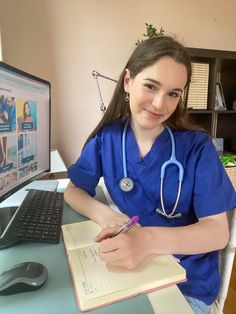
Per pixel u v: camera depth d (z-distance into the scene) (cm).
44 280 46
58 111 218
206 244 59
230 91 264
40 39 203
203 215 71
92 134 95
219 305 81
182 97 79
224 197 73
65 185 107
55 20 204
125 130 87
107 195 95
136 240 54
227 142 269
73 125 224
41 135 95
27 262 50
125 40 222
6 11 191
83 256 53
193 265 72
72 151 228
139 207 81
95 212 73
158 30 227
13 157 74
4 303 42
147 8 224
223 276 79
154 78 69
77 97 221
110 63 223
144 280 46
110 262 50
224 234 64
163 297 44
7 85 68
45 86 94
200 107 230
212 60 225
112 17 217
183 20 236
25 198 84
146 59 71
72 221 73
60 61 211
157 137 82
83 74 218
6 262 53
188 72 73
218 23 246
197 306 69
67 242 60
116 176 84
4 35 193
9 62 198
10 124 71
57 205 81
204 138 83
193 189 76
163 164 78
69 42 210
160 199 78
